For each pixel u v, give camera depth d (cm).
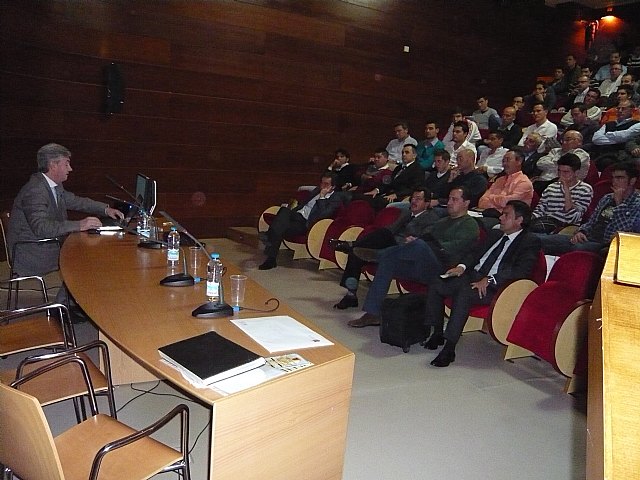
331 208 545
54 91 524
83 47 533
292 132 695
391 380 303
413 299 348
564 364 291
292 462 166
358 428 249
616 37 970
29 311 219
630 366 71
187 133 612
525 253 340
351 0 714
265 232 592
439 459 229
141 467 156
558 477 220
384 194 580
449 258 379
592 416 77
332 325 386
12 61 498
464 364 332
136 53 564
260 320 201
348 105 739
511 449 239
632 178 390
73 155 545
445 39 821
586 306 291
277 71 666
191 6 590
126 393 270
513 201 346
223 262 293
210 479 147
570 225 443
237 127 648
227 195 656
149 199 348
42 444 129
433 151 648
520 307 333
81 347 187
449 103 848
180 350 167
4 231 354
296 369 163
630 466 66
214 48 614
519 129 666
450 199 389
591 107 677
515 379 314
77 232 345
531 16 916
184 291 234
